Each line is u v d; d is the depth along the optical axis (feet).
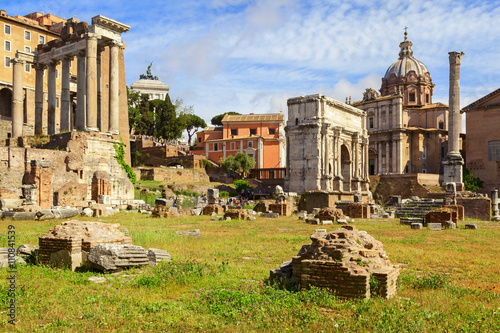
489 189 312.91
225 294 36.60
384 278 35.78
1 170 157.58
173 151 352.28
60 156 176.55
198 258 57.36
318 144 262.67
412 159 350.64
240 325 30.09
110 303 35.24
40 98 235.61
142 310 33.24
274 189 322.34
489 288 40.55
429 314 31.63
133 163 353.51
